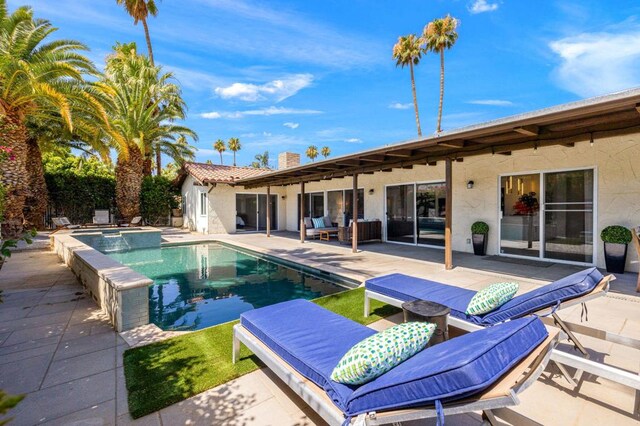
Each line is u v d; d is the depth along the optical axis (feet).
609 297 17.04
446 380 5.51
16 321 14.37
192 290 22.39
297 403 8.85
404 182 38.45
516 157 28.37
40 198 47.80
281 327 9.99
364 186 43.80
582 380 9.59
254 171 63.31
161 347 12.00
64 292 18.78
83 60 34.32
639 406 8.09
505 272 23.00
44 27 33.68
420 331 7.42
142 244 41.83
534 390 9.20
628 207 22.45
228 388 9.50
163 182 64.23
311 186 54.13
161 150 60.95
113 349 11.80
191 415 8.32
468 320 11.27
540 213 27.04
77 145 55.42
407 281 15.44
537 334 7.06
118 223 54.08
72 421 8.02
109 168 62.08
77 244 26.20
